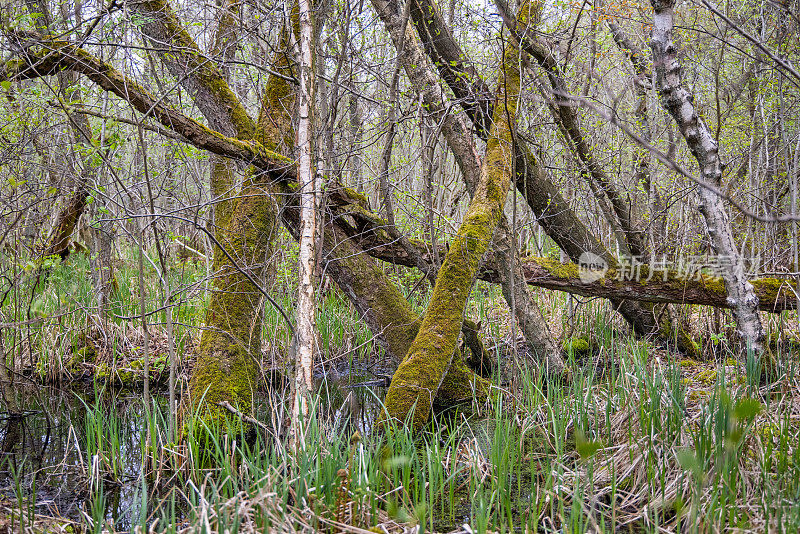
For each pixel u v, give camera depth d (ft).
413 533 9.61
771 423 11.64
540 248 28.94
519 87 18.89
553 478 11.60
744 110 26.20
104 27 14.49
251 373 15.98
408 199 23.65
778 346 17.10
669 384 13.80
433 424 16.31
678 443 11.78
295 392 12.69
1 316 17.90
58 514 11.04
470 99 19.60
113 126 12.92
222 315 16.16
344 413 17.26
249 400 15.42
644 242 22.89
